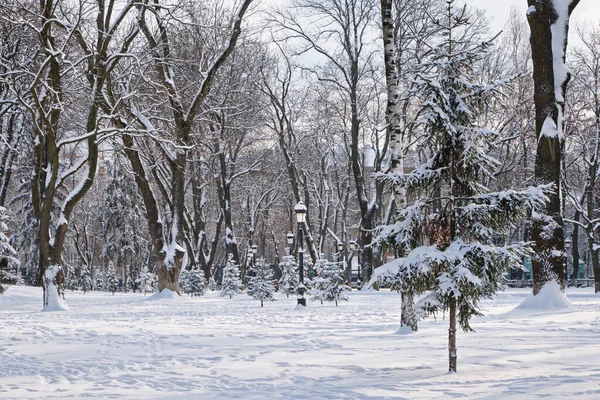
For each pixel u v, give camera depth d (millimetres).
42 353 12305
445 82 10328
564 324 16516
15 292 39969
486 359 10695
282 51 48188
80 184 28641
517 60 43969
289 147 50438
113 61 28359
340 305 27656
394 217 10805
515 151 42500
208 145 43312
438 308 10000
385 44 16906
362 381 8961
